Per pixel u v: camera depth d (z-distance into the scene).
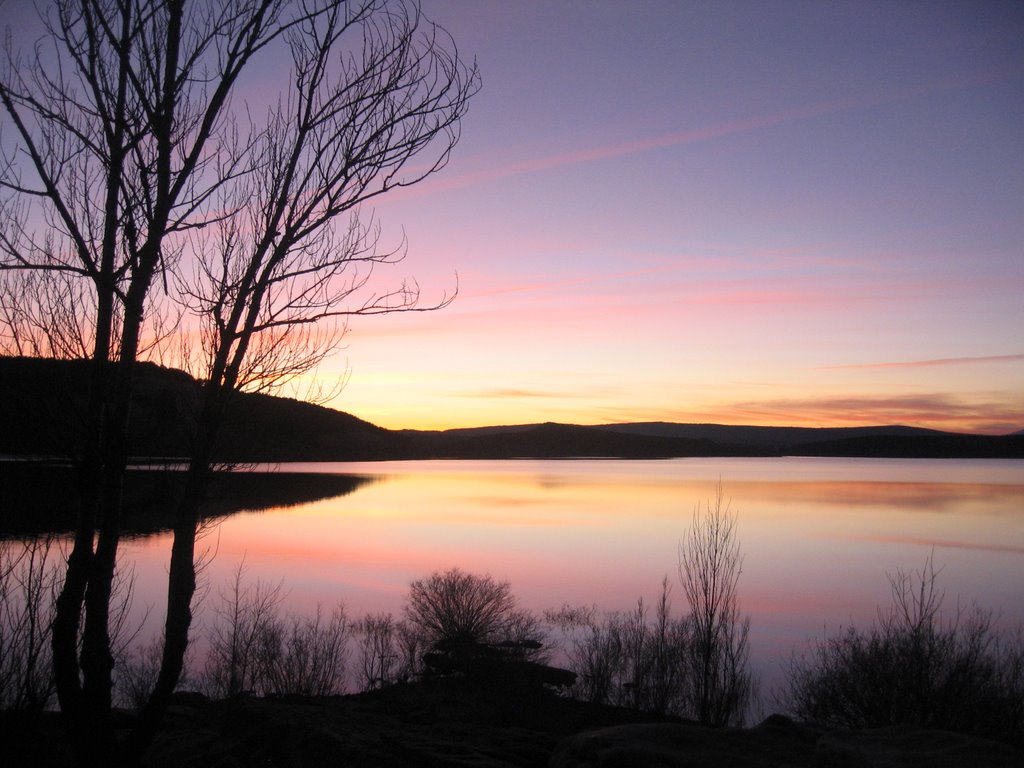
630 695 18.36
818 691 16.81
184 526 6.48
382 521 76.19
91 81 6.26
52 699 7.33
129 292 6.24
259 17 6.59
